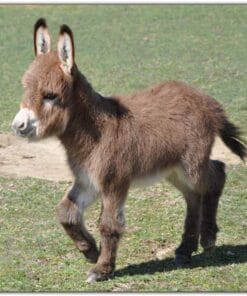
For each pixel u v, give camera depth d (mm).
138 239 15414
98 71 32656
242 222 16391
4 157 21438
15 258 14383
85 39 38875
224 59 34438
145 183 13617
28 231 15883
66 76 12617
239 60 34219
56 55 12797
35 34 13219
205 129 14102
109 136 12984
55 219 16641
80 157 13055
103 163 12891
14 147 22406
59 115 12641
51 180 19453
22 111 12445
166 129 13594
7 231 15852
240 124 23953
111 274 13109
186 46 37094
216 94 28375
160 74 32000
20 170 20328
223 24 40938
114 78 31406
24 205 17469
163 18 42750
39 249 14898
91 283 12898
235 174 19578
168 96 14055
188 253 14039
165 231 15867
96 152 12938
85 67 33344
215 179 14500
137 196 18047
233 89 29172
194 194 14102
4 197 17969
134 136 13195
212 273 13375
